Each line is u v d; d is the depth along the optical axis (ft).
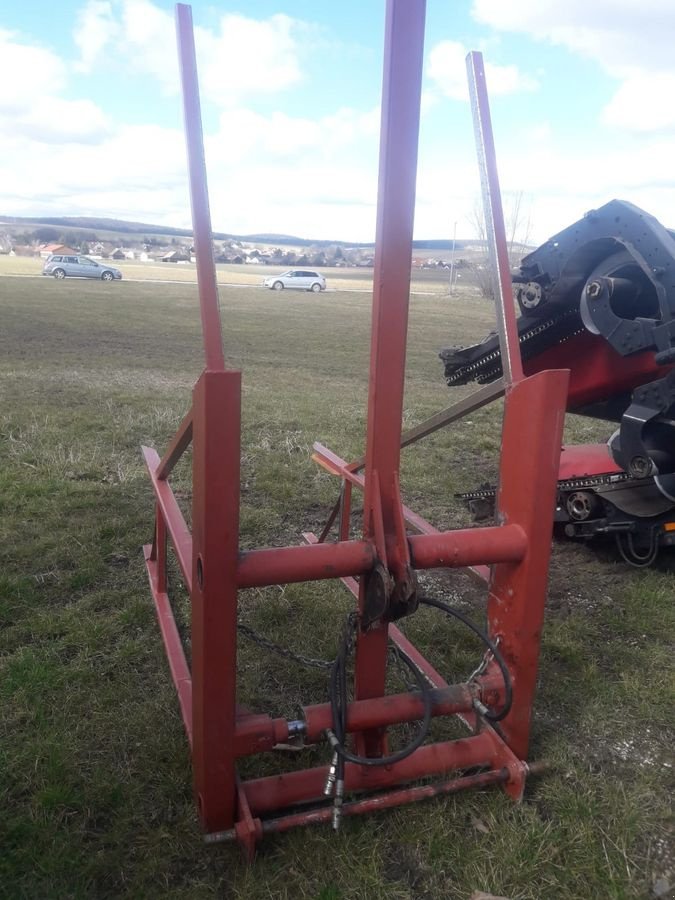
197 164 6.17
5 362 37.60
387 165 6.52
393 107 6.41
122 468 18.94
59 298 83.56
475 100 7.66
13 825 7.18
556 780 8.12
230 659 6.63
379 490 7.05
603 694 9.93
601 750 8.82
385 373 6.89
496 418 28.73
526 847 7.14
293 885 6.70
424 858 7.07
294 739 8.08
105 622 11.30
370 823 7.36
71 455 19.34
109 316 66.95
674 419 11.54
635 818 7.64
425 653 10.94
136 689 9.70
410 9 6.27
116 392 29.68
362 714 7.32
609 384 13.14
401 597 6.89
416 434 11.41
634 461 11.79
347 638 7.34
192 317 70.28
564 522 14.99
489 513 17.04
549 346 13.55
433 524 16.79
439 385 38.91
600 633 11.71
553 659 10.88
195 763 7.20
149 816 7.51
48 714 9.03
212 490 6.16
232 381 5.98
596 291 11.22
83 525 14.98
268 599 12.34
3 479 17.24
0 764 8.06
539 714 9.46
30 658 10.09
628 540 14.05
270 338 58.90
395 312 6.81
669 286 10.48
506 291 7.57
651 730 9.23
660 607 12.55
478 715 8.01
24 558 13.35
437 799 7.69
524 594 7.45
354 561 6.92
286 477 19.15
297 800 7.30
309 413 27.48
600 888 6.82
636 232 10.88
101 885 6.70
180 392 30.94
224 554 6.34
